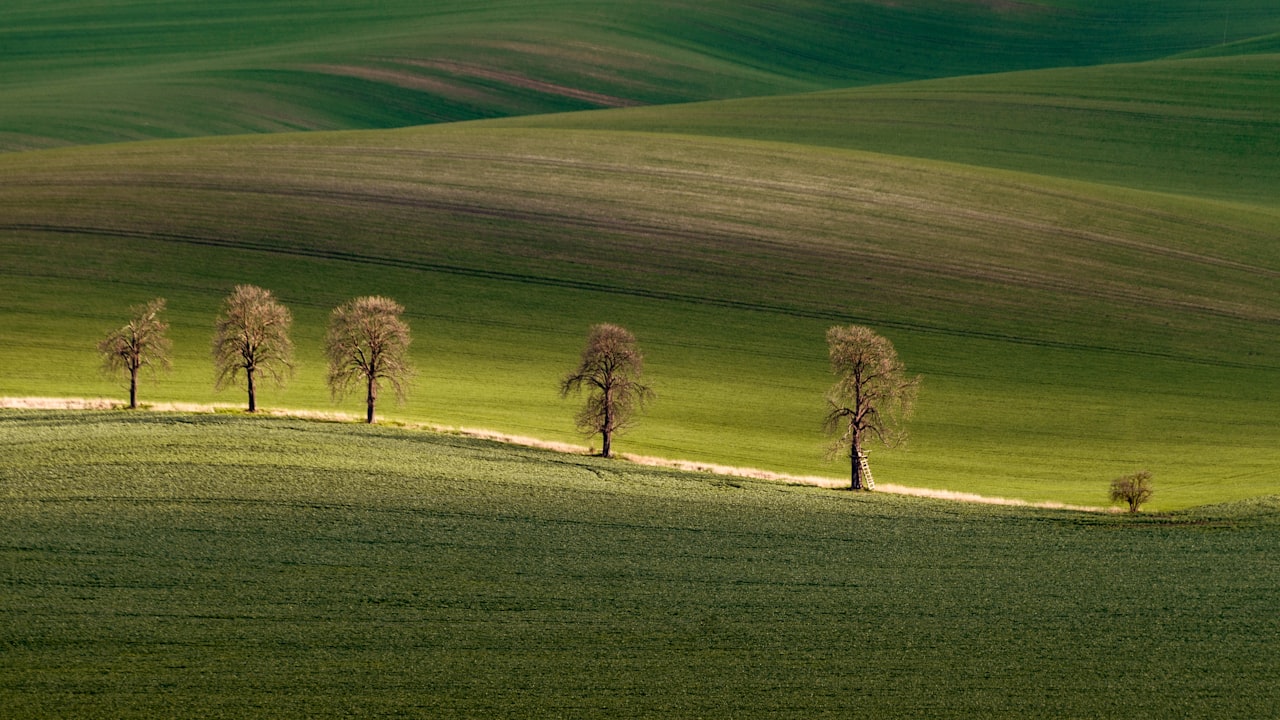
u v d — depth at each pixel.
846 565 104.38
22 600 87.00
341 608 89.31
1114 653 86.81
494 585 95.38
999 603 96.19
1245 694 80.62
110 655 80.00
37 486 110.44
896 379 139.88
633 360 144.88
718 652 85.06
